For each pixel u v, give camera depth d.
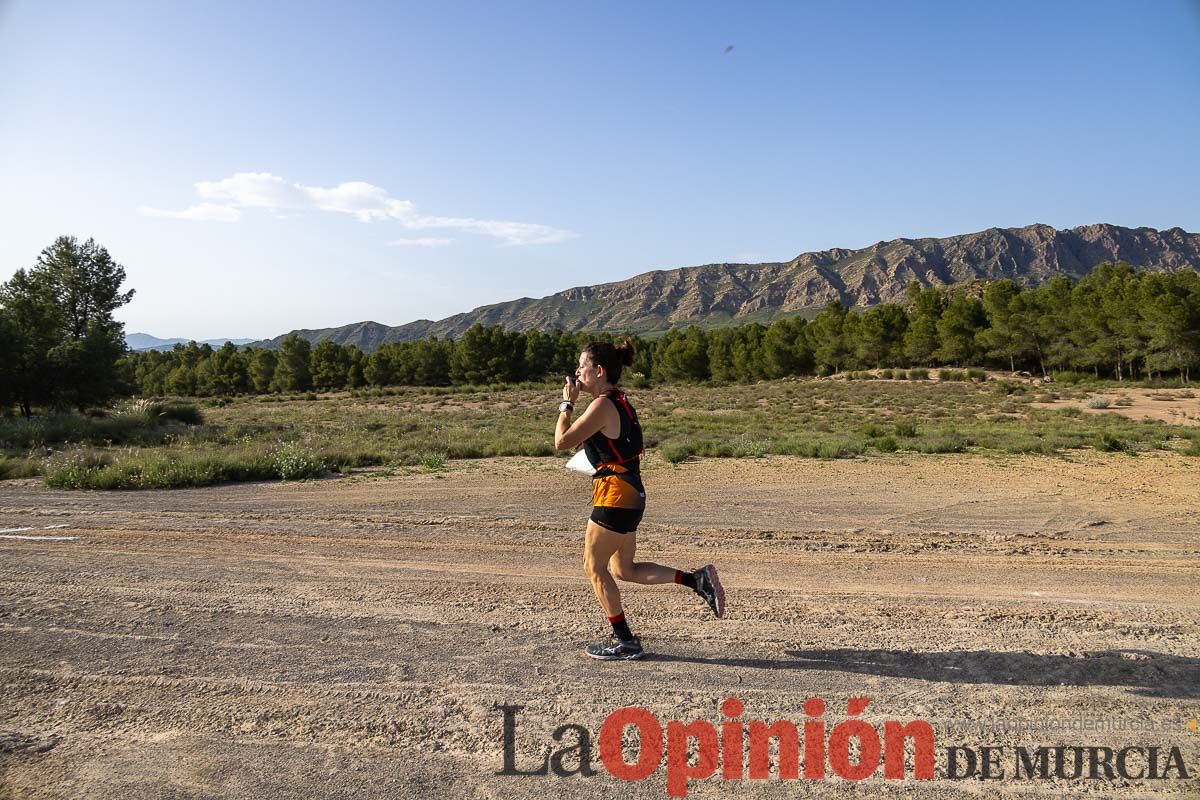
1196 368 55.66
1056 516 9.66
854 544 7.73
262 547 7.43
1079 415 33.34
